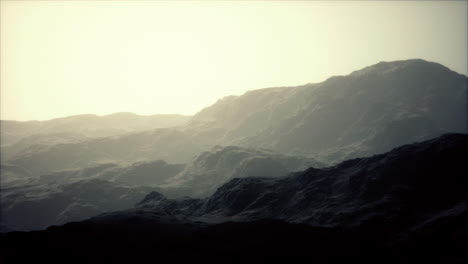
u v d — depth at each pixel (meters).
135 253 27.64
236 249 29.06
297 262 27.48
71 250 27.27
